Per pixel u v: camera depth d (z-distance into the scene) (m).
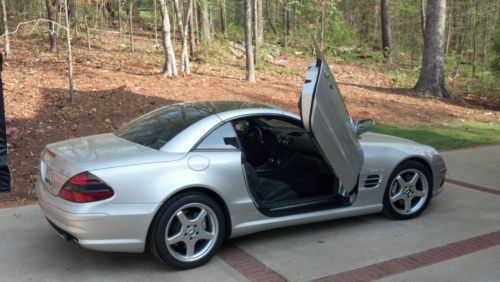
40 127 8.44
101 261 4.45
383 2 26.17
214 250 4.38
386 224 5.40
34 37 17.41
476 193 6.64
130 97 10.41
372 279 4.13
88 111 9.34
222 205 4.43
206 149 4.37
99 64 13.95
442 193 6.62
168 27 12.74
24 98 9.59
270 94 12.50
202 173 4.25
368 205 5.25
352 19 32.91
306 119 4.17
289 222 4.75
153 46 18.58
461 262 4.47
